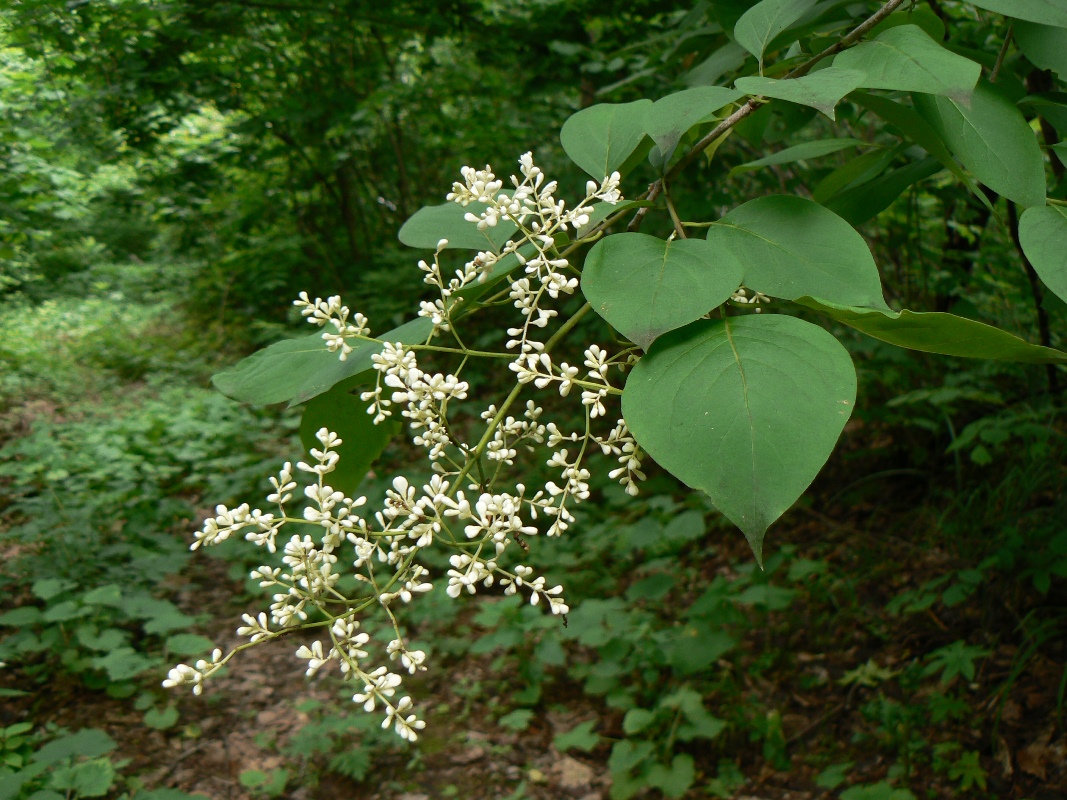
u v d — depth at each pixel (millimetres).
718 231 850
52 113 6348
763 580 4070
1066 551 3109
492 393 7160
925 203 4766
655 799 3326
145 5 5363
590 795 3361
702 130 1248
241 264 10594
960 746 3082
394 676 820
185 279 13164
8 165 6016
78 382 8945
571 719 3842
